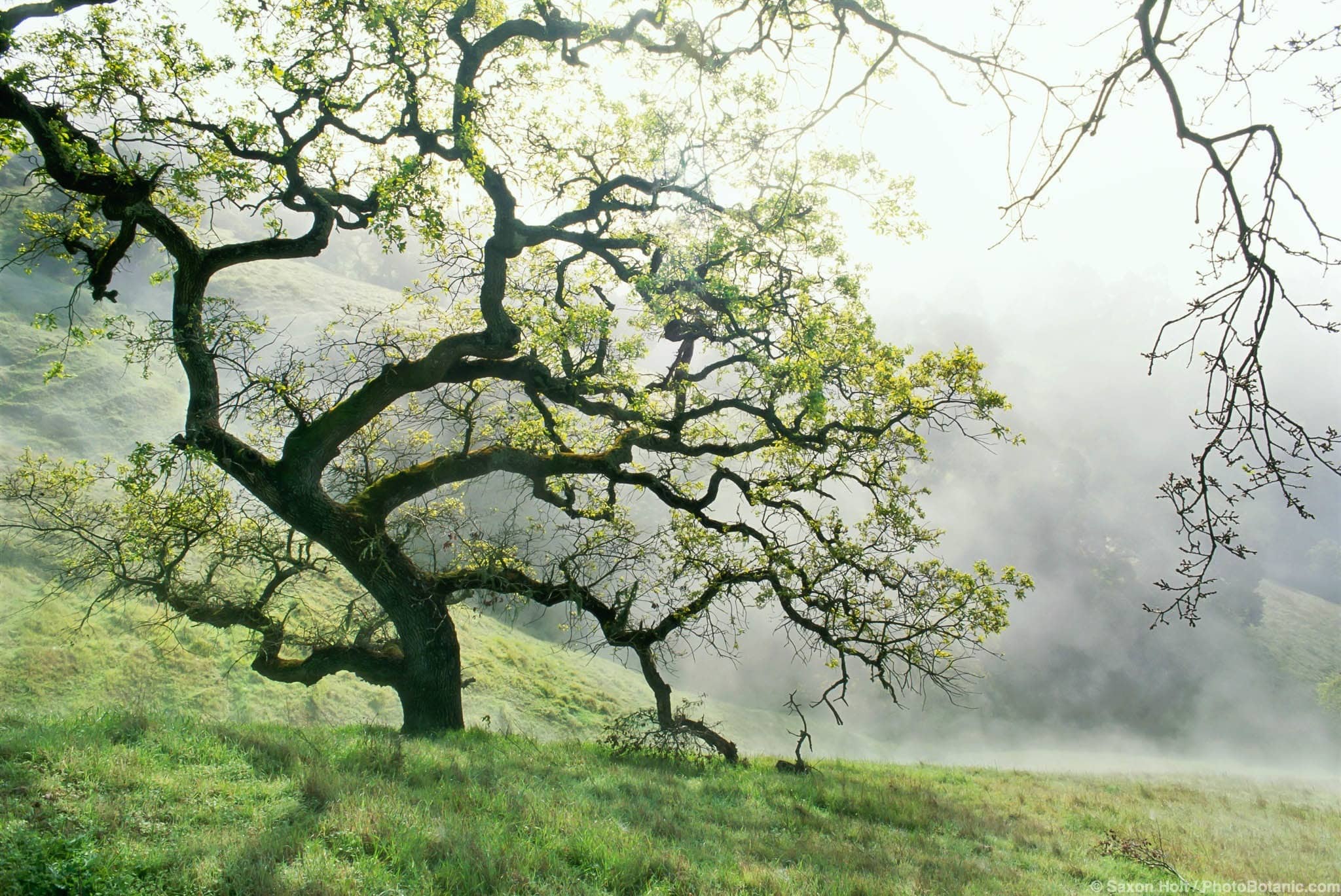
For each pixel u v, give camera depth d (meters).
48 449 42.28
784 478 18.45
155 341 13.95
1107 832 12.23
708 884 6.73
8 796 6.23
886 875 8.01
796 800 12.29
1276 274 4.24
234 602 16.31
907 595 17.31
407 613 15.21
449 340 15.22
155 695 26.66
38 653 25.97
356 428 14.72
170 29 13.91
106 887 5.02
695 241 15.62
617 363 18.03
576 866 6.84
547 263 19.14
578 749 14.48
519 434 18.12
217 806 6.77
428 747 11.59
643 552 18.03
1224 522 4.27
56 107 12.98
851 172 15.36
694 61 8.67
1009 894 8.05
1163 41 4.46
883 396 17.48
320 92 14.71
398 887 5.67
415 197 14.07
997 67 5.86
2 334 48.66
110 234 15.23
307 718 28.83
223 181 14.01
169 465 12.44
